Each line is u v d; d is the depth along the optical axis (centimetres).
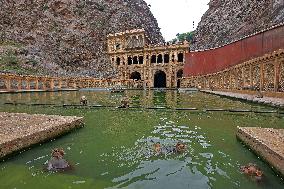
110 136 995
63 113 1591
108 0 9006
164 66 7250
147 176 614
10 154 731
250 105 2028
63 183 576
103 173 633
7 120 1023
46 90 3791
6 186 560
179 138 969
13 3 6600
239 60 3694
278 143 719
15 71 4400
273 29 2767
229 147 852
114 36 7662
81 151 805
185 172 640
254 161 722
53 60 6131
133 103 2291
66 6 7662
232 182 584
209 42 8712
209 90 4338
